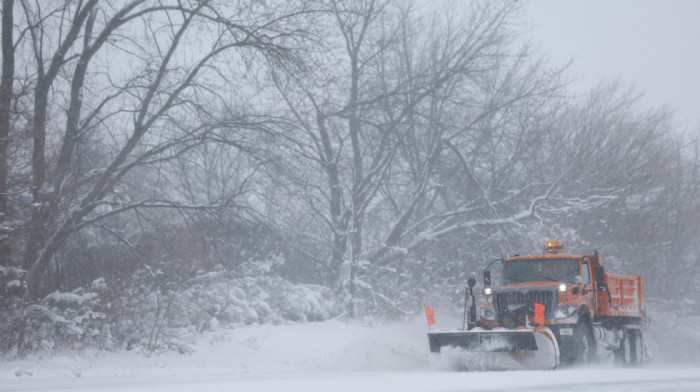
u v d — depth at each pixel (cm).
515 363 4362
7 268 4947
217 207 6250
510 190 10494
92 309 5503
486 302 4941
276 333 7662
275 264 9394
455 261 10644
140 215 6188
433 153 9650
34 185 5197
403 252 9838
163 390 2509
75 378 3719
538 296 4747
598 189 10281
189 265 6341
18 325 4972
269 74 6281
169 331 6088
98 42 6047
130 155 6325
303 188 7031
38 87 5728
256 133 6338
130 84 6012
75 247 6112
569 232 10062
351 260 9819
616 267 10794
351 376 3500
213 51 6141
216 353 6028
